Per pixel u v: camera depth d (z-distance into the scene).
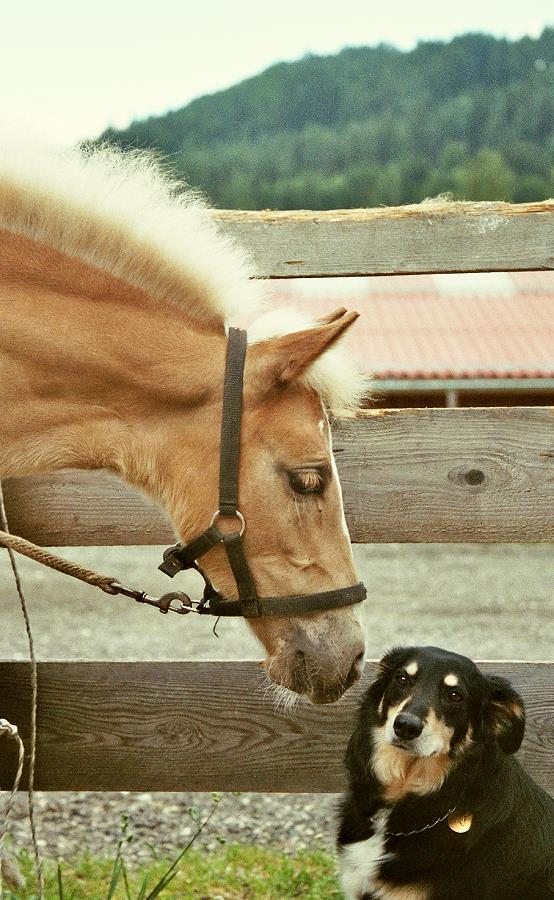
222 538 2.67
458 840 3.22
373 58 134.00
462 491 3.51
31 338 2.66
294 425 2.69
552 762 3.56
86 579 2.73
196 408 2.72
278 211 3.57
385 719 3.39
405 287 20.98
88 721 3.57
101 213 2.78
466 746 3.27
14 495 3.53
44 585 12.42
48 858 4.00
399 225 3.51
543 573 13.94
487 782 3.26
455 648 8.59
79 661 3.57
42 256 2.75
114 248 2.78
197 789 3.60
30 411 2.69
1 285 2.70
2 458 2.71
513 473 3.50
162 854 4.12
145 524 3.53
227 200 76.56
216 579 2.76
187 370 2.71
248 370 2.68
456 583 12.91
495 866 3.20
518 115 97.19
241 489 2.67
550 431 3.48
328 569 2.71
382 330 18.20
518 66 132.50
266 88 123.75
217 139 114.38
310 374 2.73
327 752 3.59
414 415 3.50
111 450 2.72
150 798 4.78
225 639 9.16
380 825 3.38
